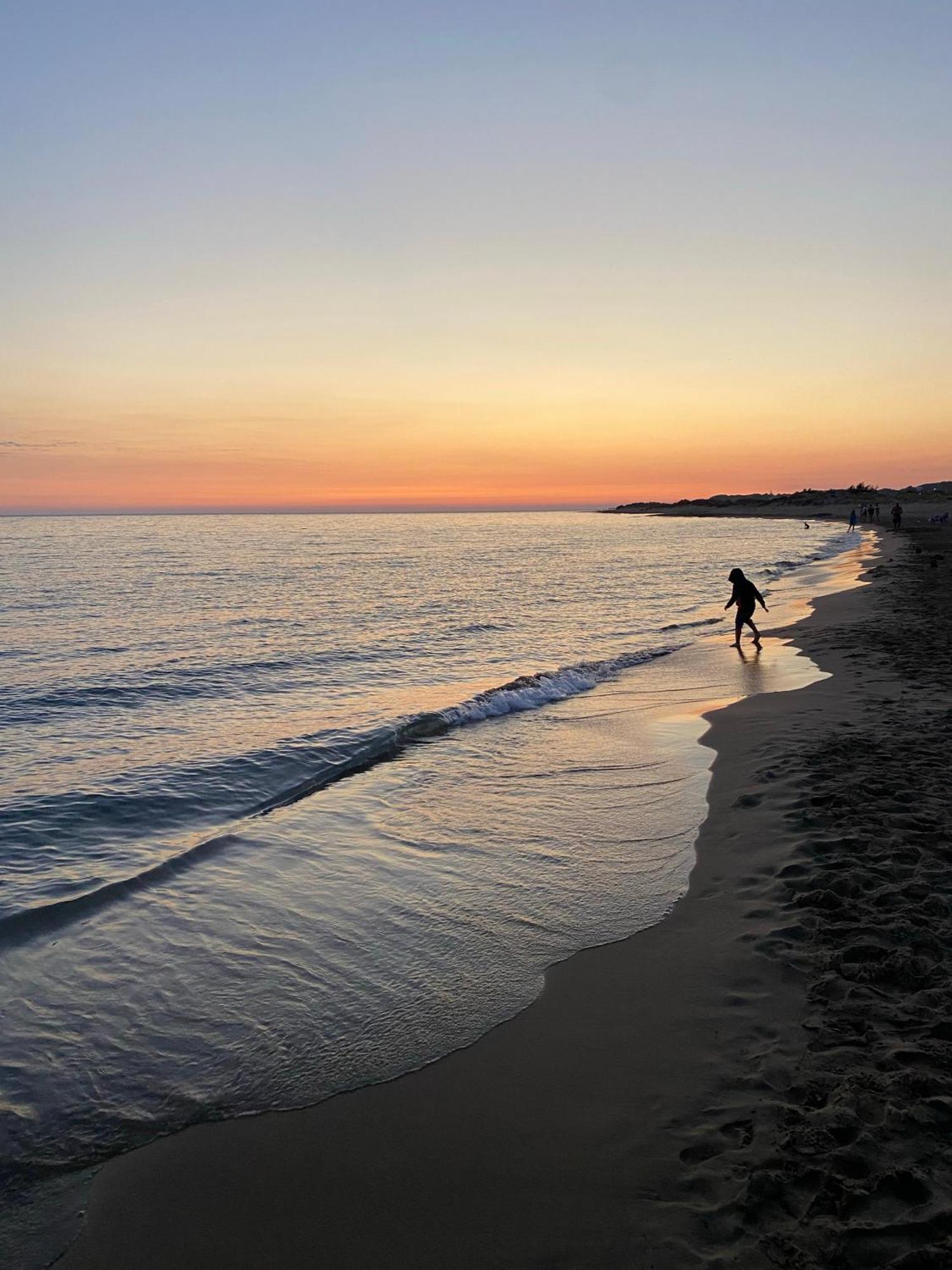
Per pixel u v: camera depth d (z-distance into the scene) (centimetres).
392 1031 410
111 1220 296
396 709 1205
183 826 736
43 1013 433
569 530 12762
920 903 482
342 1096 360
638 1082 356
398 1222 288
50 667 1579
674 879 578
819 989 409
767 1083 343
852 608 2127
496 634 2091
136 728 1105
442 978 459
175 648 1839
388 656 1748
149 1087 372
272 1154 327
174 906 559
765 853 586
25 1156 330
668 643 1823
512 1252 271
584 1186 297
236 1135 339
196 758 935
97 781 854
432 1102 353
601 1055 379
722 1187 288
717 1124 322
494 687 1395
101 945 505
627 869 599
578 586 3512
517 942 497
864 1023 377
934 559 3139
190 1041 407
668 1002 418
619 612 2550
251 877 605
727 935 481
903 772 731
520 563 5212
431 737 1024
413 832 693
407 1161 318
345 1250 277
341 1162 320
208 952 495
